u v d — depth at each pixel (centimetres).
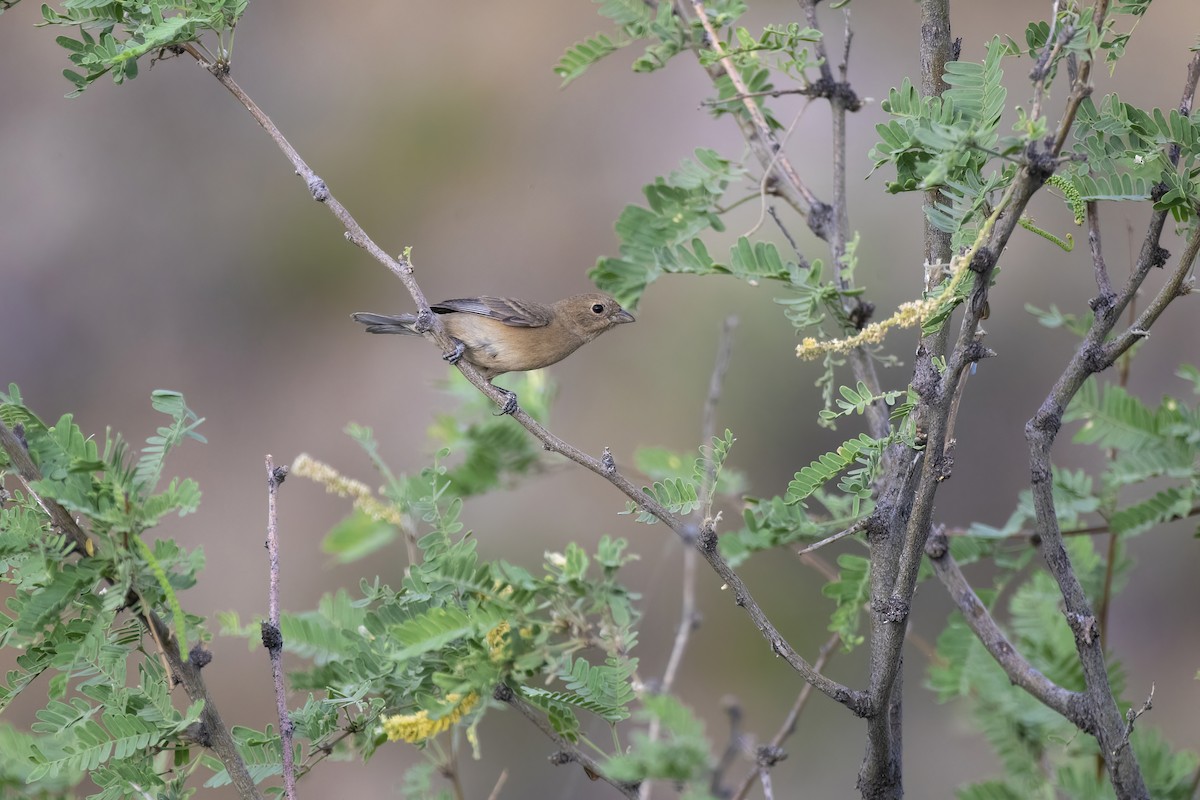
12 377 1906
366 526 966
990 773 1356
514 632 601
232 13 669
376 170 2034
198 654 575
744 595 584
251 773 618
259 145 2061
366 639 655
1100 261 606
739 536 786
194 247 1988
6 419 582
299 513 1747
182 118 2066
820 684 577
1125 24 1834
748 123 806
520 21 2128
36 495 566
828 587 741
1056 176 611
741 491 944
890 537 602
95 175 2017
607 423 1772
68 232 1981
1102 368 597
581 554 675
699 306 1805
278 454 1822
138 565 550
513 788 1391
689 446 1733
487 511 1709
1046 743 782
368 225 2003
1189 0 1836
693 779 453
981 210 568
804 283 728
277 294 1956
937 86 633
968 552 809
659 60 805
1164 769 745
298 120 2077
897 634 570
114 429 1864
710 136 2009
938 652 836
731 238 1708
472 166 2036
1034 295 1728
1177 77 1802
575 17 2117
